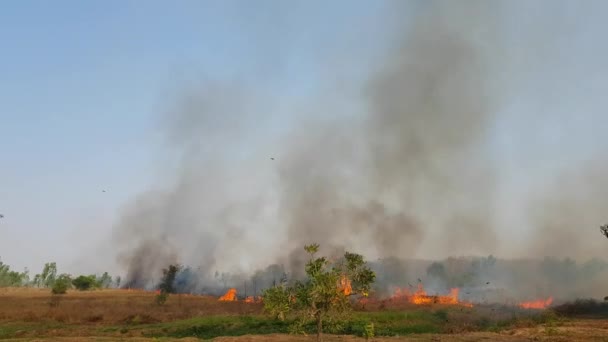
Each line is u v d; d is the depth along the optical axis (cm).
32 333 5031
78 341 3816
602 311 6562
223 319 5691
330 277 2262
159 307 8306
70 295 11444
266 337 3878
